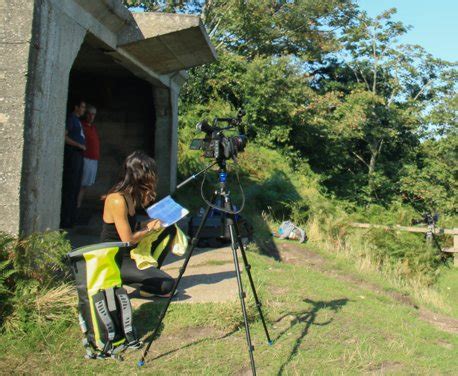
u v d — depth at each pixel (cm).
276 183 1381
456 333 650
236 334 469
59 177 553
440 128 2544
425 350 515
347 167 2397
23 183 475
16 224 468
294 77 1952
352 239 1162
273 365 421
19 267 452
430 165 2452
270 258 820
